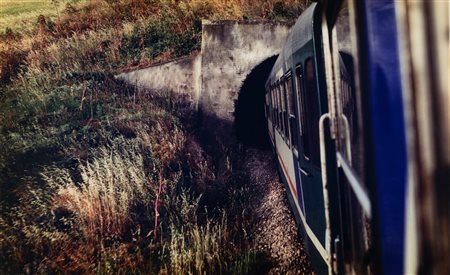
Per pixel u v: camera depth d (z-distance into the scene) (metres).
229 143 10.86
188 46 12.18
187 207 7.11
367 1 1.56
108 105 10.14
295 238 6.22
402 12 1.06
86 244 6.06
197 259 5.56
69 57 12.38
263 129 13.33
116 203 6.77
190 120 10.79
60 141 8.74
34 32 15.41
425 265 1.04
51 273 5.59
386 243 1.47
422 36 1.00
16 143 8.38
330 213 2.98
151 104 10.41
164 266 5.75
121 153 8.38
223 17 12.34
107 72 11.49
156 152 8.49
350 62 2.96
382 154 1.46
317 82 3.31
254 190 8.52
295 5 11.81
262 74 12.45
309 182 3.99
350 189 2.64
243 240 6.50
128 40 12.86
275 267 5.79
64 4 20.41
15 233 6.20
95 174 7.47
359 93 1.70
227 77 10.94
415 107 1.03
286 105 5.41
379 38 1.53
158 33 12.82
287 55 4.90
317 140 3.46
